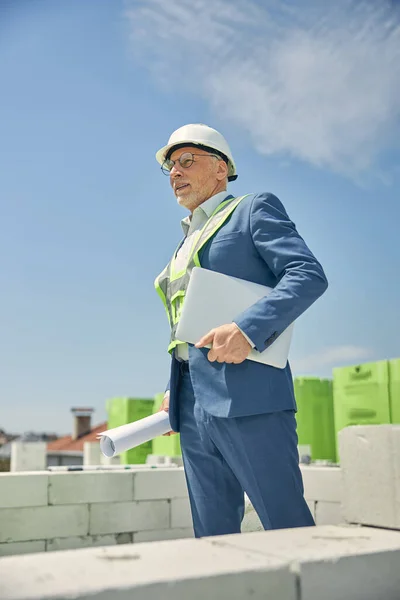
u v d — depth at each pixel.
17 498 4.75
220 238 2.27
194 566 1.15
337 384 7.59
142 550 1.29
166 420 2.39
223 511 2.29
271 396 2.07
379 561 1.31
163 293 2.51
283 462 2.05
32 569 1.12
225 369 2.09
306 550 1.30
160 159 2.63
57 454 32.09
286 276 2.08
